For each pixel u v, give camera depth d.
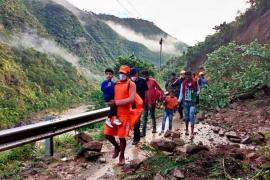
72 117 8.01
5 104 80.25
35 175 6.32
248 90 15.84
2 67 101.88
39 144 8.77
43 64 138.50
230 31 40.47
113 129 6.77
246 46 16.72
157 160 6.60
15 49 133.50
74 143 8.46
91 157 7.16
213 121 12.27
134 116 6.77
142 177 5.88
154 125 10.49
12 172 6.41
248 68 15.80
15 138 6.27
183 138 9.61
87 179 6.09
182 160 6.36
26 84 106.69
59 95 110.81
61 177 6.21
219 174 5.66
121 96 6.61
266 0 34.19
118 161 7.11
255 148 8.16
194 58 49.44
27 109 82.62
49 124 7.10
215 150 7.10
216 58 17.77
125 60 42.12
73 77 150.12
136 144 8.60
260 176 5.48
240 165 6.00
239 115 12.80
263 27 30.95
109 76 6.79
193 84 9.95
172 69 55.03
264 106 13.45
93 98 19.89
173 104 10.52
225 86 16.52
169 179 5.78
